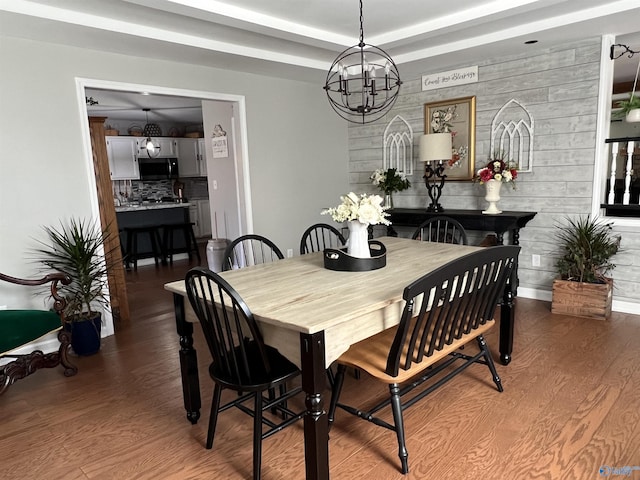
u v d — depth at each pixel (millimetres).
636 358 2846
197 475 1917
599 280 3627
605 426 2135
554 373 2689
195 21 3080
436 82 4605
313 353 1606
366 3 2977
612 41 3572
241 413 2402
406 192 5074
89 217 3490
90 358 3193
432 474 1860
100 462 2021
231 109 5281
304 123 5062
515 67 4047
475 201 4523
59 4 2689
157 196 8719
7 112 3055
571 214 3900
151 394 2650
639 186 4715
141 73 3711
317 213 5328
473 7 3107
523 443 2035
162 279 5582
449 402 2418
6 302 3141
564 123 3834
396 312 2023
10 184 3105
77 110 3369
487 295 2217
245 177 4570
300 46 3824
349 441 2111
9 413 2475
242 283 2258
